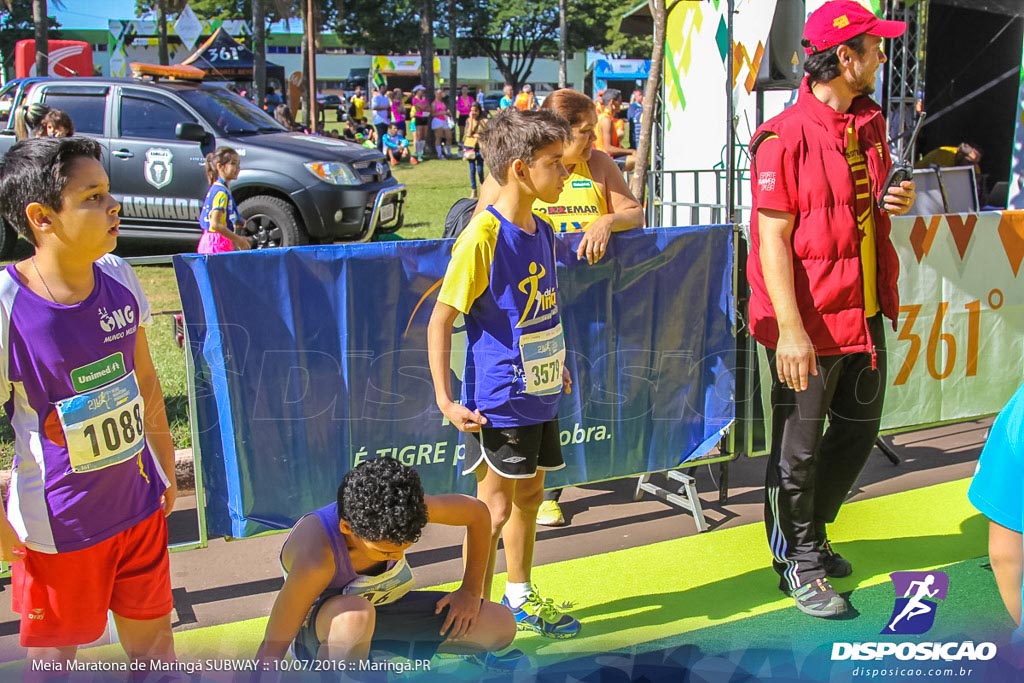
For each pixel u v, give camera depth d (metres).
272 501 3.51
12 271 2.28
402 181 18.77
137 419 2.49
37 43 15.95
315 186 9.67
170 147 9.83
